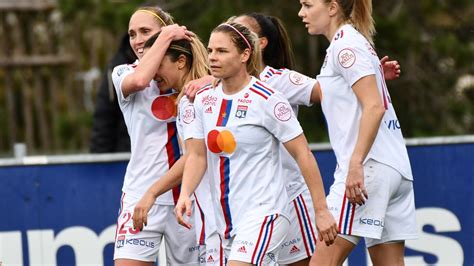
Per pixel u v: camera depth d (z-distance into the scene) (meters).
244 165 19.42
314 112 43.81
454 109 45.16
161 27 21.75
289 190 21.98
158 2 43.56
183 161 20.31
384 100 20.42
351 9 20.39
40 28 56.50
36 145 57.69
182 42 21.16
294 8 43.62
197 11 43.59
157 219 21.47
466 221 26.33
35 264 26.34
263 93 19.33
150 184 21.44
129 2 43.91
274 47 22.42
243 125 19.33
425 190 26.28
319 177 19.33
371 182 20.03
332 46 20.08
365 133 19.47
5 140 59.00
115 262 21.52
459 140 26.28
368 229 20.03
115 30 44.47
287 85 21.66
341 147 20.25
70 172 26.36
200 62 21.27
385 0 45.81
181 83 21.25
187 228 21.80
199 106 19.88
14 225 26.27
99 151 28.78
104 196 26.36
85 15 46.62
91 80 53.88
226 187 19.53
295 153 19.38
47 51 56.16
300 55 44.38
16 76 58.09
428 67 45.78
